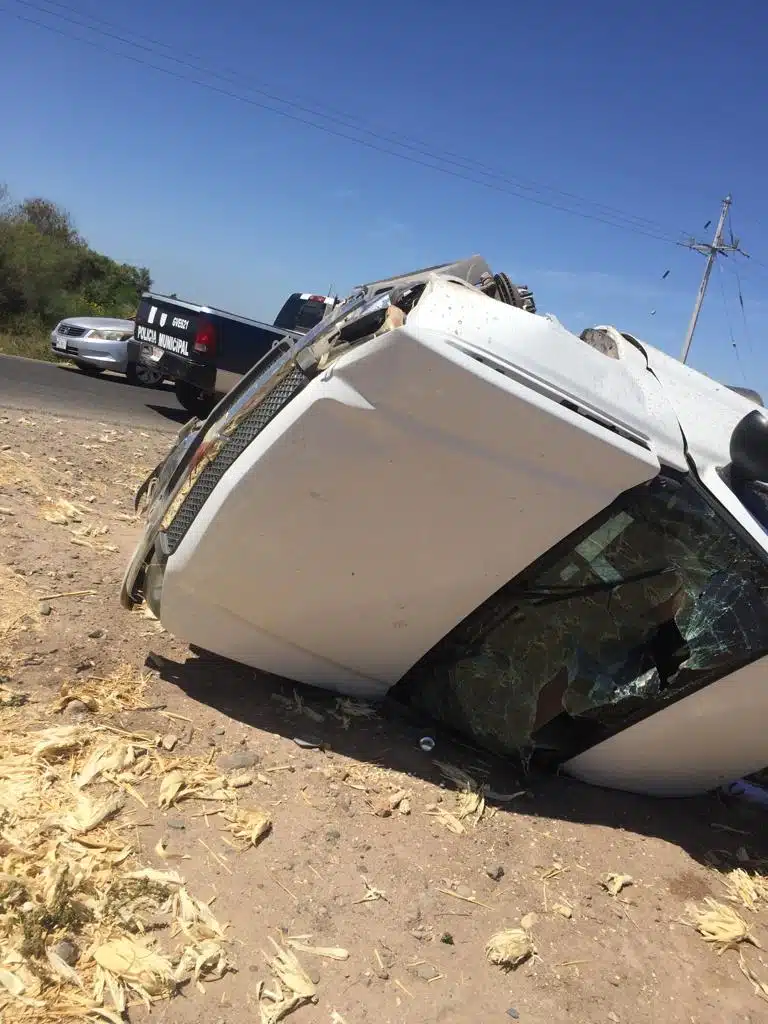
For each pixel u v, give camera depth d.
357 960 2.54
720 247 35.91
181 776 3.13
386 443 3.07
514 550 3.31
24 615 4.12
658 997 2.71
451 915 2.82
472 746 3.96
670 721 3.46
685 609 3.34
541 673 3.57
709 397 3.90
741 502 3.35
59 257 22.58
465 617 3.56
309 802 3.21
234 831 2.95
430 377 2.96
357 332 3.14
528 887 3.07
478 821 3.37
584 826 3.55
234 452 3.41
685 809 3.92
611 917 3.02
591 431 3.07
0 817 2.68
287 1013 2.30
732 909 3.23
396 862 3.00
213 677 4.01
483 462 3.10
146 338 12.16
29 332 21.02
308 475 3.16
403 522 3.25
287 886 2.76
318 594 3.48
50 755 3.08
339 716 3.90
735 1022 2.69
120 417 10.89
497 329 3.13
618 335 3.98
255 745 3.51
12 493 6.07
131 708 3.55
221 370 11.22
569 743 3.77
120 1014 2.14
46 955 2.24
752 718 3.39
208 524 3.37
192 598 3.59
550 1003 2.57
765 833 3.91
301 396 3.14
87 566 5.04
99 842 2.71
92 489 6.92
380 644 3.69
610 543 3.31
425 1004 2.45
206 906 2.57
